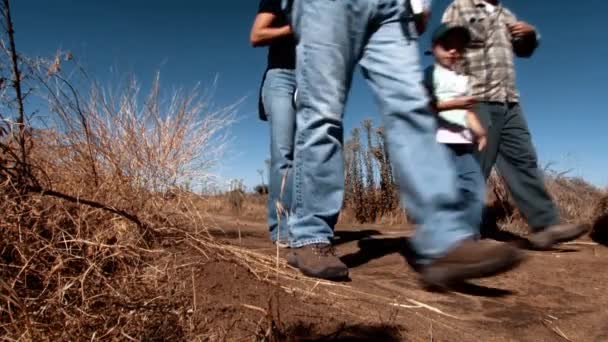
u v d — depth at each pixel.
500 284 2.56
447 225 1.72
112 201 2.22
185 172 2.87
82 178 2.32
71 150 2.41
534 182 3.72
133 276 1.65
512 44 3.88
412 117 1.89
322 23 2.08
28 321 1.29
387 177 6.91
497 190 5.07
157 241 2.08
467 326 1.91
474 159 3.42
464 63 3.73
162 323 1.48
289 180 3.35
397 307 2.00
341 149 2.25
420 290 2.33
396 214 6.66
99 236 1.85
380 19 2.02
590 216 4.86
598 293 2.46
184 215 2.38
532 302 2.28
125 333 1.41
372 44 2.05
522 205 3.78
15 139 1.89
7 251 1.63
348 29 2.07
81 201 1.80
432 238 1.71
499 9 3.80
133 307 1.48
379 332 1.70
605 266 3.01
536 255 3.37
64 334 1.37
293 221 2.37
